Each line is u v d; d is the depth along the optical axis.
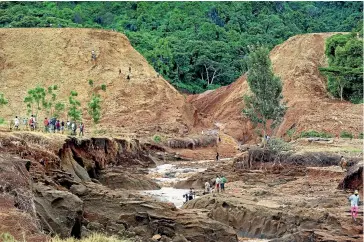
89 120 92.69
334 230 30.84
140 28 167.62
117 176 50.81
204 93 125.25
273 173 55.88
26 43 106.19
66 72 101.88
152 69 107.88
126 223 30.38
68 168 43.78
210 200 37.31
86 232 27.86
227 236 30.02
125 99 98.19
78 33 107.69
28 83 99.69
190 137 88.75
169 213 30.94
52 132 53.62
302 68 105.56
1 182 23.83
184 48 146.88
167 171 65.75
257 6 181.25
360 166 44.84
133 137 79.25
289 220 32.69
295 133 87.12
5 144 35.09
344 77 97.94
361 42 99.19
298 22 177.38
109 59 104.94
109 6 179.75
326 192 43.78
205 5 176.62
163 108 98.25
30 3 162.50
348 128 84.38
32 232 20.47
